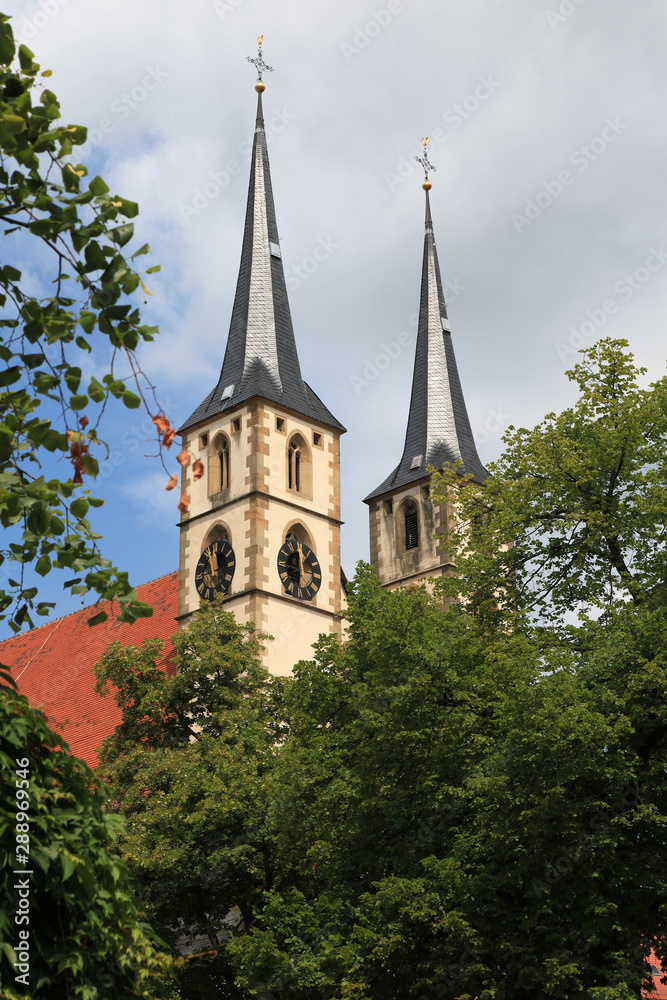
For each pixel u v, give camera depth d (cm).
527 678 2559
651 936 2425
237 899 3381
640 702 2430
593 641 2620
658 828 2480
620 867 2367
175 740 3741
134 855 3209
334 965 2627
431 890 2475
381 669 2778
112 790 3509
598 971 2330
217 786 3291
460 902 2444
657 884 2375
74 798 1070
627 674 2459
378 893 2480
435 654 2675
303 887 3294
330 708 3209
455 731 2594
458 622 2911
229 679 3822
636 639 2511
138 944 1095
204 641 3831
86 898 1038
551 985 2247
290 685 3641
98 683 3825
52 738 1078
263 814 3247
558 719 2314
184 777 3388
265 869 3306
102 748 3759
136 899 1132
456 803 2597
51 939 1026
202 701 3794
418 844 2670
